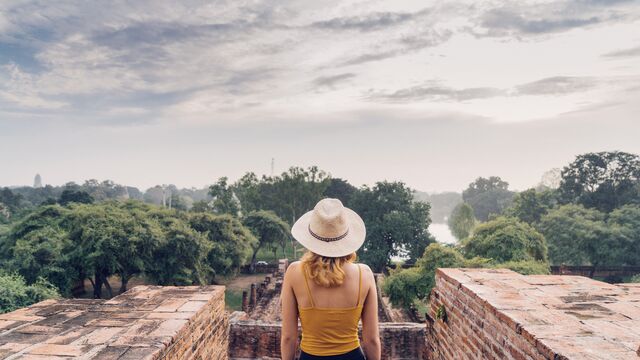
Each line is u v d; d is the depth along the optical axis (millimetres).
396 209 55219
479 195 132375
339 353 2188
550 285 4391
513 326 3170
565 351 2547
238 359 8852
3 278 21266
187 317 3900
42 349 3070
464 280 4629
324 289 2172
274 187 76750
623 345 2662
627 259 46656
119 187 179375
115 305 4273
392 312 25953
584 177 67562
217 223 42188
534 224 57656
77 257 29203
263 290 30016
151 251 31906
